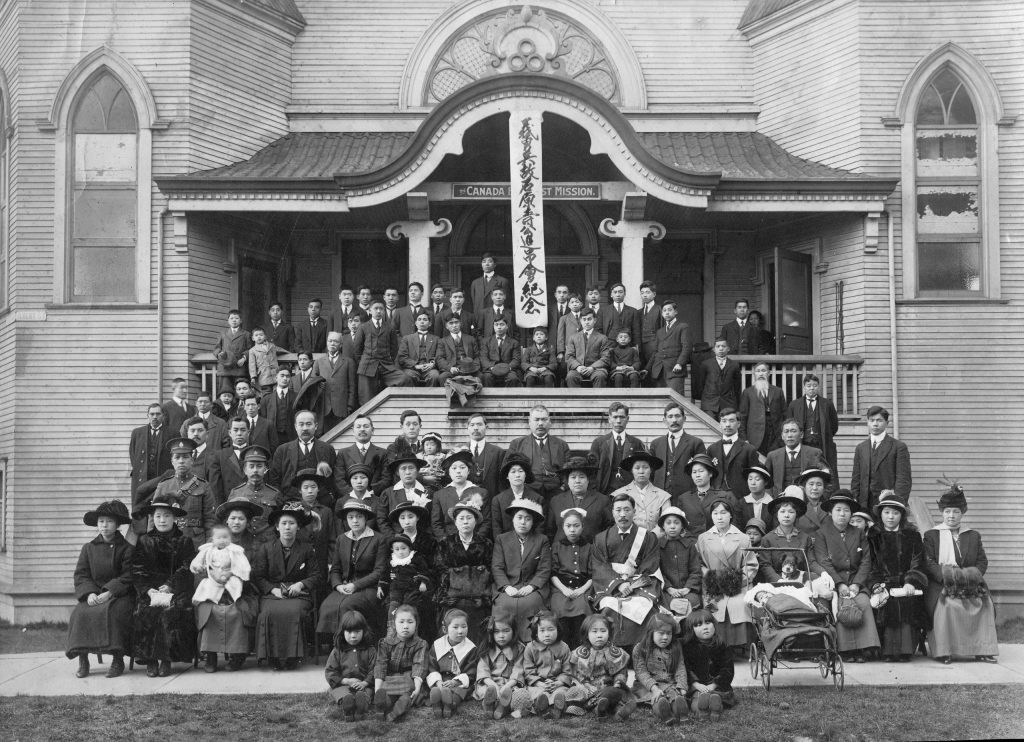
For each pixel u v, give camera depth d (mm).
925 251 17438
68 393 16984
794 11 18438
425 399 14773
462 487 11727
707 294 19484
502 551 10820
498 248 19969
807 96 18312
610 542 10914
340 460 12898
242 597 11094
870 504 12977
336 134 19000
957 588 11375
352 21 19312
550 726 9242
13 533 16734
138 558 11148
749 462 12969
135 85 17391
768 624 10266
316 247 19312
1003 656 11773
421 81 19234
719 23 19422
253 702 9891
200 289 17344
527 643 10188
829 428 14352
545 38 19469
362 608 10859
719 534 11297
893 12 17609
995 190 17375
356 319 15656
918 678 10648
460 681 9805
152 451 14305
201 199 16828
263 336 15250
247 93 18375
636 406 14805
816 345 18047
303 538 11281
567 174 18656
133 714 9578
